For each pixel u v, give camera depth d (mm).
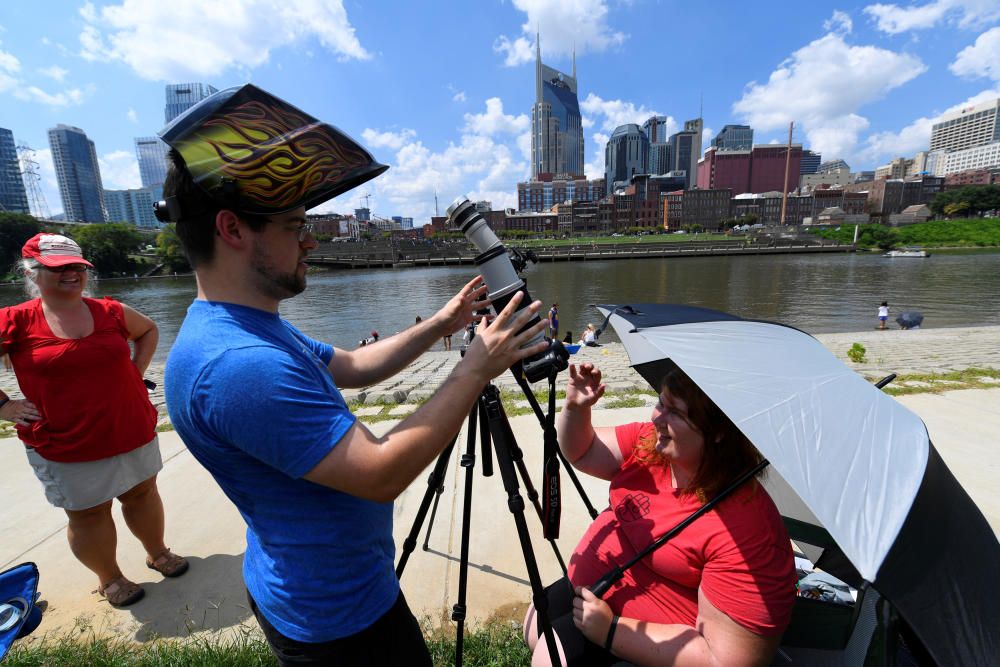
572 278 53406
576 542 2893
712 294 38375
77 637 2307
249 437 928
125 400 2342
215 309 1035
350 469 938
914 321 19859
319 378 1091
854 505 980
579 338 22047
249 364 929
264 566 1138
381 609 1186
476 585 2561
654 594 1415
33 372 2113
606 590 1435
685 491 1438
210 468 1066
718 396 1219
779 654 1471
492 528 3059
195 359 960
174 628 2354
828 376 1268
